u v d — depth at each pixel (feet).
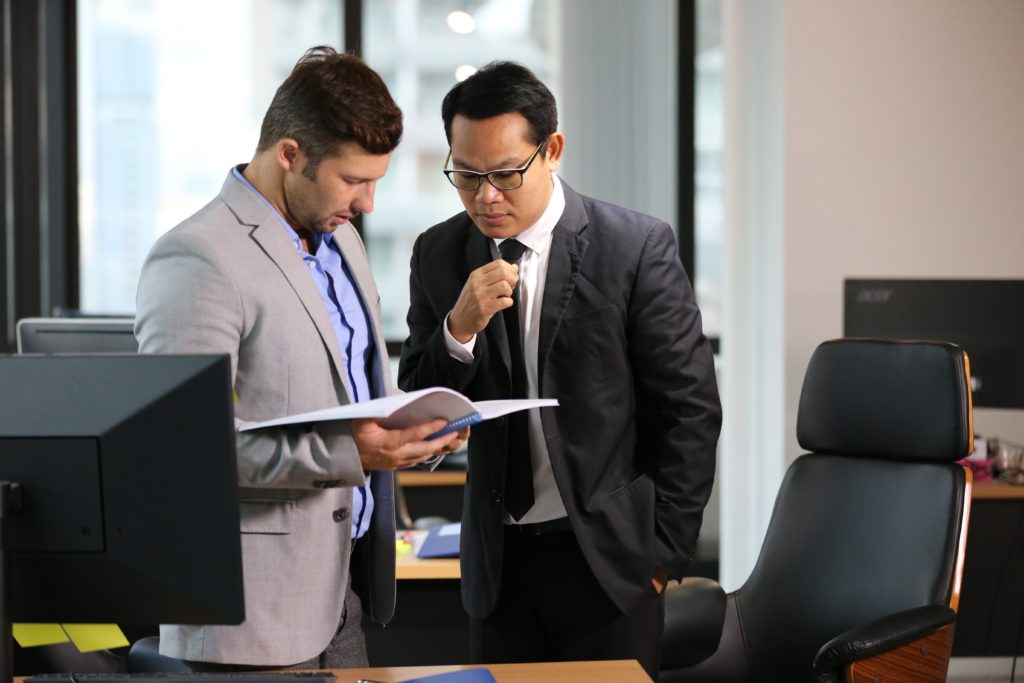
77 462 4.24
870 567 7.63
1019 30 12.86
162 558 4.25
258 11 15.07
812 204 12.80
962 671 11.90
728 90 14.24
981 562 11.62
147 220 15.21
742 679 8.05
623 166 15.11
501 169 6.08
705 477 6.60
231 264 5.23
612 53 15.03
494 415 5.11
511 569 6.75
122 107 15.06
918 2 12.78
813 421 8.18
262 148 5.55
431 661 9.08
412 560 8.78
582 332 6.50
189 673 5.08
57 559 4.32
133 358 4.24
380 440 5.23
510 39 15.10
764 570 8.19
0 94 14.46
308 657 5.37
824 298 12.84
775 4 13.05
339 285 5.94
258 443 5.10
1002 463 11.84
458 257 6.95
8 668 4.27
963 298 12.12
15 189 14.66
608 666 5.50
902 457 7.82
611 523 6.43
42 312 14.92
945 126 12.87
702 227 15.30
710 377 6.68
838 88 12.78
